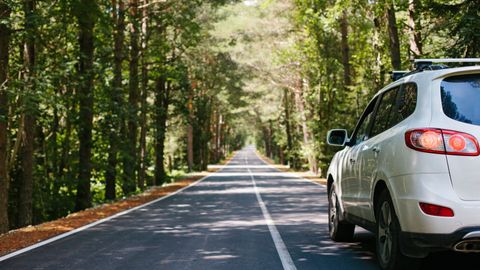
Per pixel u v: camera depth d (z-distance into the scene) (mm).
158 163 38281
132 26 27234
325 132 38500
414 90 5699
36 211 25219
